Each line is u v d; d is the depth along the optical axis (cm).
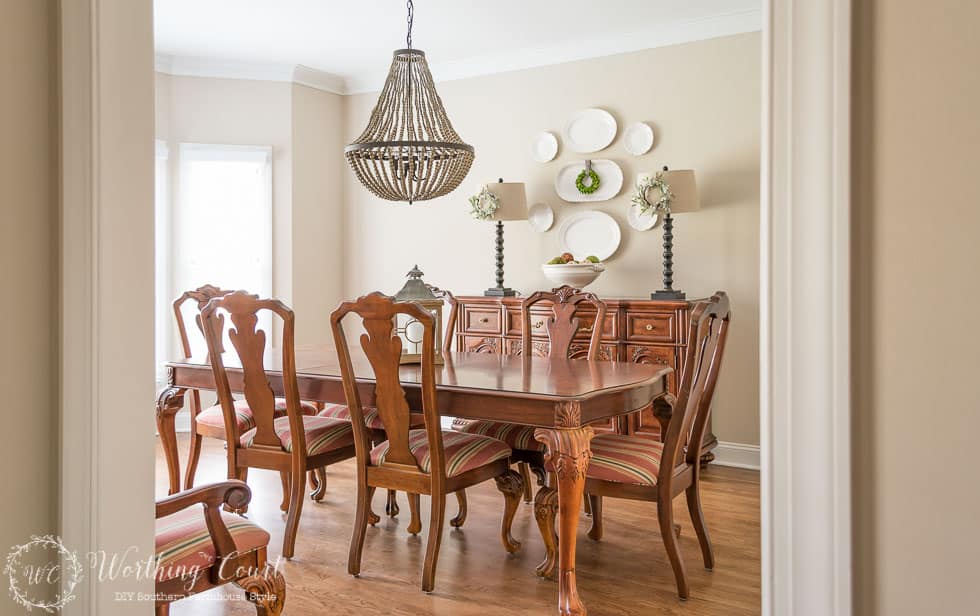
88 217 134
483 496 395
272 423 306
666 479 261
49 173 137
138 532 142
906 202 86
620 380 282
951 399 84
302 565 293
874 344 88
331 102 600
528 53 521
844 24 88
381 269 595
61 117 136
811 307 91
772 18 93
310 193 586
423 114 330
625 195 491
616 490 269
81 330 135
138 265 142
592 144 499
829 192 89
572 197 506
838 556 89
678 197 440
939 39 84
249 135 563
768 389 94
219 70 552
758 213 449
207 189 555
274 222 571
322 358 357
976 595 83
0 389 130
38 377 136
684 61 470
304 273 584
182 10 444
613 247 492
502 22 465
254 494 395
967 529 83
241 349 302
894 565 87
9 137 130
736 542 319
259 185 568
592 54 500
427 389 263
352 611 252
